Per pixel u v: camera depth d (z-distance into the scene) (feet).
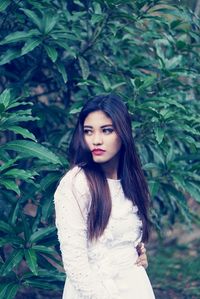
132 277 9.17
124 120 9.05
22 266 16.49
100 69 15.03
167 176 12.96
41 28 12.48
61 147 14.10
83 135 9.11
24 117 11.20
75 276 8.47
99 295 8.50
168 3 13.61
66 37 12.75
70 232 8.54
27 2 13.33
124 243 9.16
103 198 8.82
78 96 14.55
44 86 16.66
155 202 15.48
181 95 13.87
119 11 13.29
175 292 18.51
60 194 8.74
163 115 12.22
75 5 15.20
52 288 11.66
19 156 11.26
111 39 13.88
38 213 12.06
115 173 9.41
